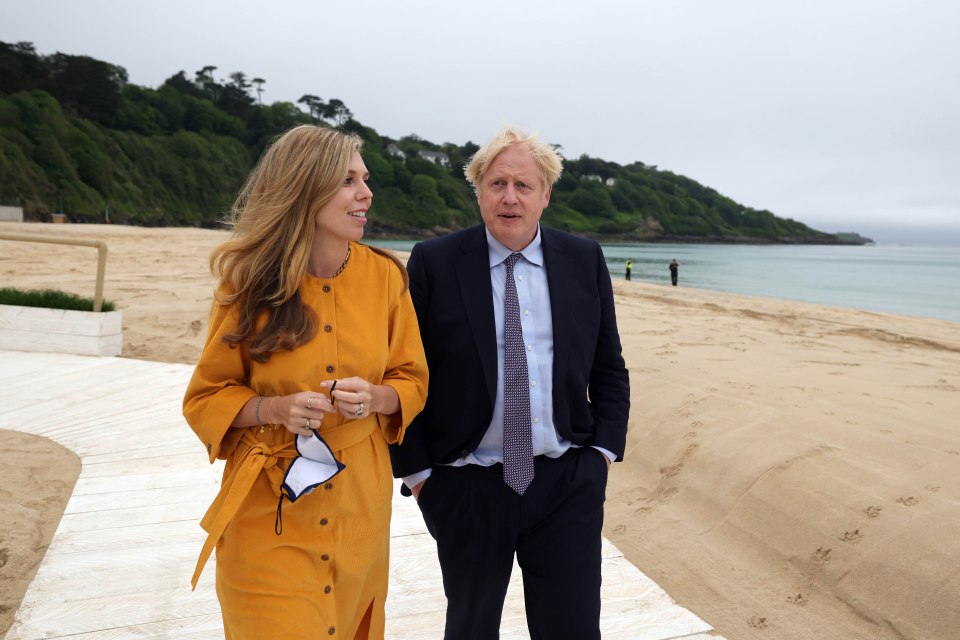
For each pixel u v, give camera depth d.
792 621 2.76
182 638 2.36
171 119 113.50
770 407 5.09
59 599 2.58
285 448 1.59
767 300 19.27
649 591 2.83
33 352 6.88
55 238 6.64
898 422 4.64
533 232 1.98
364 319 1.66
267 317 1.58
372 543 1.69
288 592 1.52
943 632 2.56
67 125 85.38
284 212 1.55
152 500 3.53
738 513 3.66
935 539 2.97
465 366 1.90
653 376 6.32
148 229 56.31
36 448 4.26
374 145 144.50
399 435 1.72
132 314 9.76
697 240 187.75
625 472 4.52
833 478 3.68
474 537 1.91
